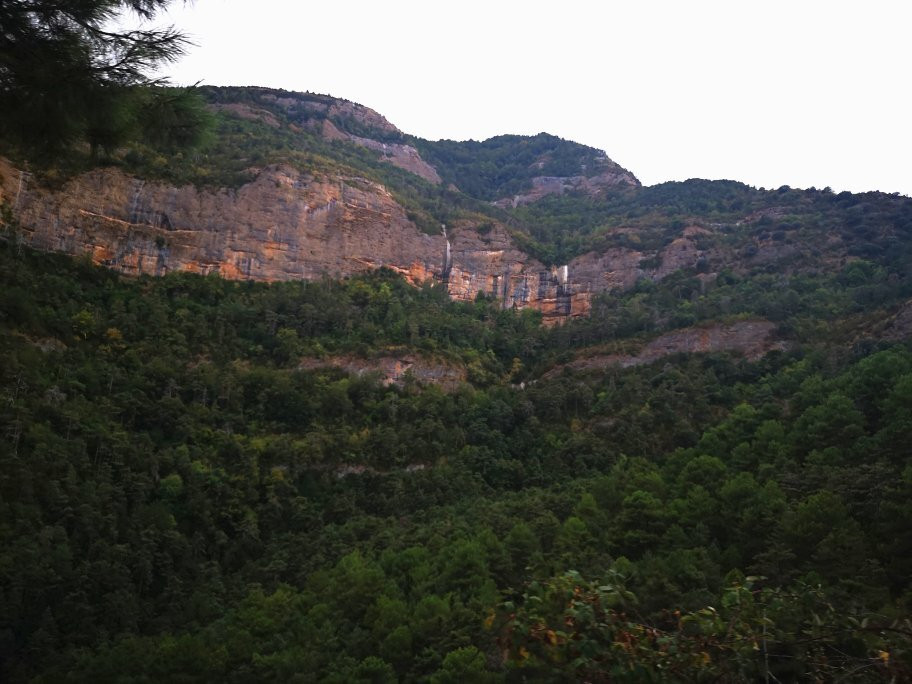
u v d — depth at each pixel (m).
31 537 54.41
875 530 41.09
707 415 81.06
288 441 80.56
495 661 37.06
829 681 10.07
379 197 139.75
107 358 84.81
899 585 35.94
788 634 10.20
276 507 70.81
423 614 42.94
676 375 91.06
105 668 42.75
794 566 40.28
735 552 43.78
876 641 10.01
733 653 10.12
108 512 61.28
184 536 63.06
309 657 41.38
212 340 98.81
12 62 13.18
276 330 106.06
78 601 51.16
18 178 103.94
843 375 69.75
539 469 78.81
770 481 49.28
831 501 42.69
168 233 116.00
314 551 62.69
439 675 35.91
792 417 67.19
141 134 14.87
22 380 69.75
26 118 13.95
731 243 136.12
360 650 42.41
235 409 85.62
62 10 13.29
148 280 111.06
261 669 41.22
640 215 171.38
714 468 56.97
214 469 72.25
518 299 143.25
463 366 106.19
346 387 92.62
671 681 9.86
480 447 82.69
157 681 41.22
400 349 103.19
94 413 71.62
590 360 105.75
